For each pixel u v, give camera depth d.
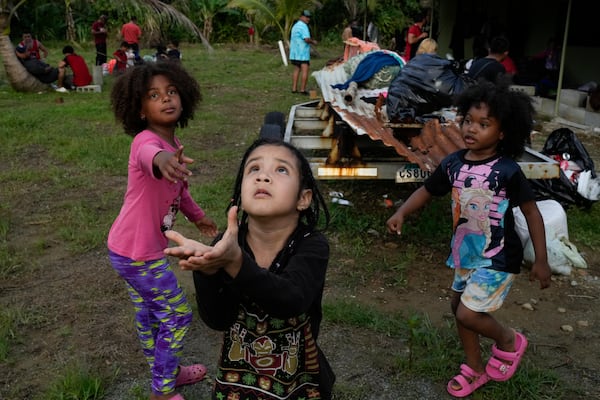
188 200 2.93
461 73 5.27
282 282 1.63
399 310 3.98
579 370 3.38
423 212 5.55
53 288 4.24
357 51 9.25
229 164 7.46
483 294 2.79
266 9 20.23
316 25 26.36
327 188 6.36
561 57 10.86
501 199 2.75
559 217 4.64
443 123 5.31
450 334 3.65
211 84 14.08
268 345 1.90
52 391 3.04
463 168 2.84
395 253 4.87
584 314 4.02
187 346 3.52
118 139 8.41
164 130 2.71
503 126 2.74
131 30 16.36
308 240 1.86
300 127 7.27
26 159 7.56
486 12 14.81
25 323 3.74
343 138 5.22
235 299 1.87
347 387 3.14
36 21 23.47
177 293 2.73
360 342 3.58
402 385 3.18
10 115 9.80
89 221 5.49
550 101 11.09
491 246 2.78
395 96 5.12
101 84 13.51
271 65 18.16
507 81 2.86
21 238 5.13
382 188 6.38
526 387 3.13
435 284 4.38
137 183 2.57
